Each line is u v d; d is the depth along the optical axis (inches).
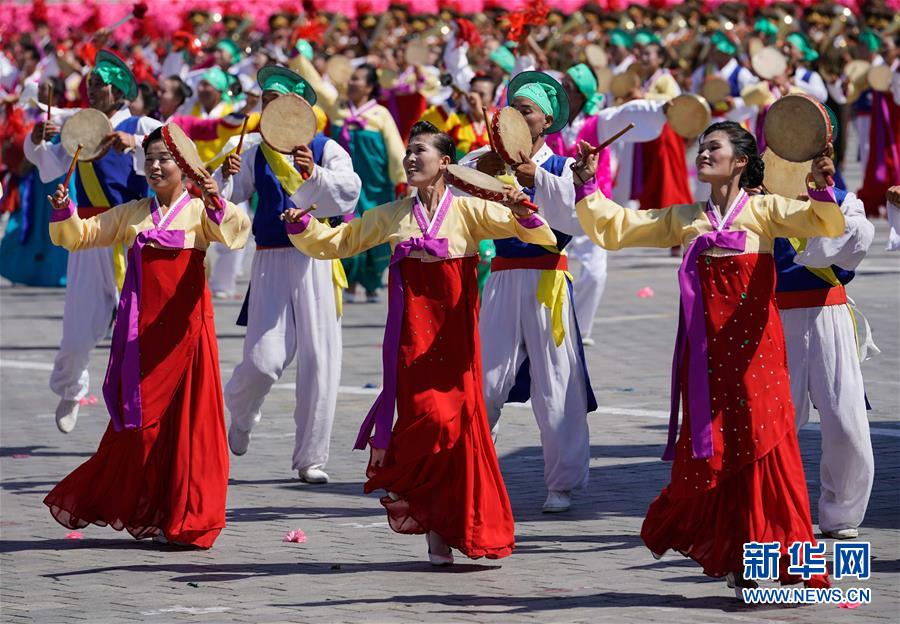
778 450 371.9
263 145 513.7
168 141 425.4
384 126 898.1
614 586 393.4
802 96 369.1
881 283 991.0
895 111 1253.1
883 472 518.0
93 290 569.9
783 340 378.0
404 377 404.2
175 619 368.2
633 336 835.4
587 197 384.8
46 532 462.9
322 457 525.7
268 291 518.6
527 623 360.2
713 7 1465.3
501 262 484.7
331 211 510.0
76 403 586.9
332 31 1355.8
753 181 380.8
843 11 1518.2
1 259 1088.8
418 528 413.7
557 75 697.6
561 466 475.2
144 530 442.6
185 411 436.5
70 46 1257.4
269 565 420.8
